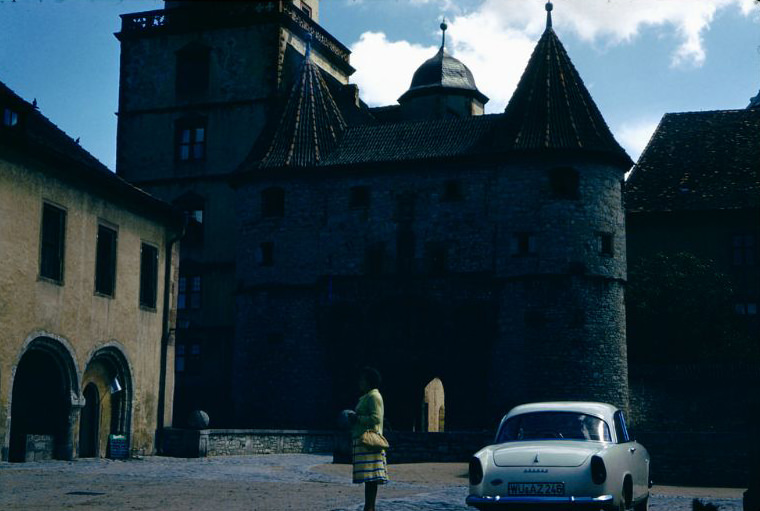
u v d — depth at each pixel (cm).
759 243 4959
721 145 5447
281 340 4762
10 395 2348
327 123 5031
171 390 3147
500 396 4419
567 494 1170
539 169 4491
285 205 4847
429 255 4628
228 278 5119
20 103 2378
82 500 1483
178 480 1944
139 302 2991
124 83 5447
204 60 5344
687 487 2209
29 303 2422
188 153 5309
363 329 4653
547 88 4697
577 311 4369
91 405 2788
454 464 2695
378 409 1242
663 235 5069
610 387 4362
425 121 4944
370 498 1227
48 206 2522
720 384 4269
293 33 5434
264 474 2198
